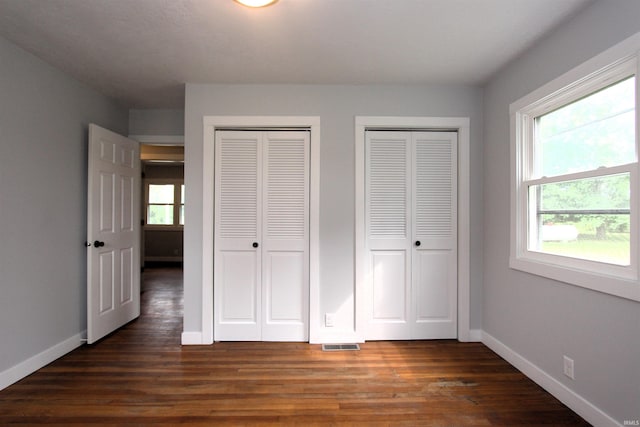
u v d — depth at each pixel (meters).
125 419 1.82
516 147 2.41
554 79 2.03
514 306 2.46
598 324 1.74
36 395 2.05
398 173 2.95
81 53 2.33
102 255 2.95
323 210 2.89
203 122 2.85
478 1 1.76
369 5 1.79
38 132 2.40
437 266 2.96
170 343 2.88
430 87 2.91
